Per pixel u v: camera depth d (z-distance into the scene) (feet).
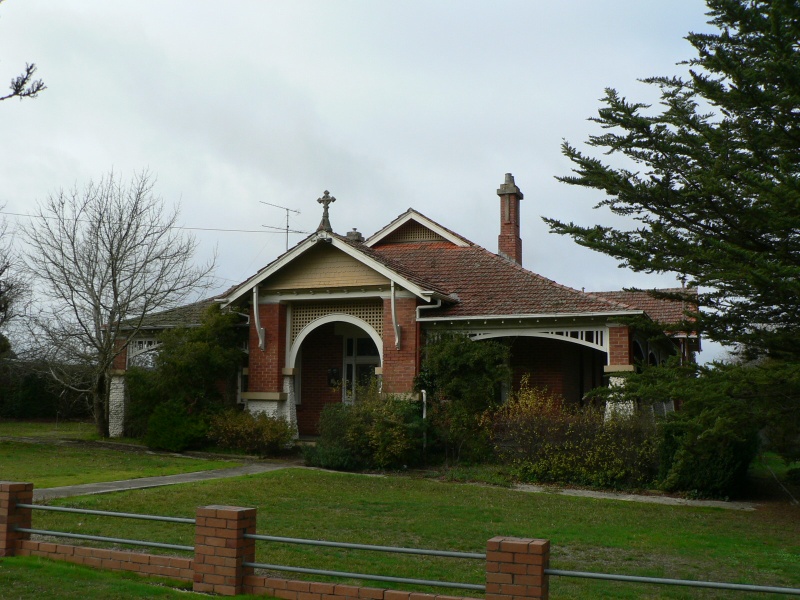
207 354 69.05
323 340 78.07
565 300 64.49
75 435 82.23
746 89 36.94
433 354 63.31
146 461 60.70
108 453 64.80
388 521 37.78
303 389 77.92
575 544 34.09
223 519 23.72
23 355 85.92
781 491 55.06
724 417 37.06
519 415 58.44
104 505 38.47
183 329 72.54
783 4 33.50
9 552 27.27
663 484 42.04
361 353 76.84
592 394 43.09
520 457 57.47
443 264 75.82
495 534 35.40
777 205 36.60
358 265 67.56
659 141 40.68
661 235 40.55
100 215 76.13
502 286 69.51
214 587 23.61
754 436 55.52
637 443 54.70
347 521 37.27
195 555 24.03
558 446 56.29
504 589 20.03
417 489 50.47
